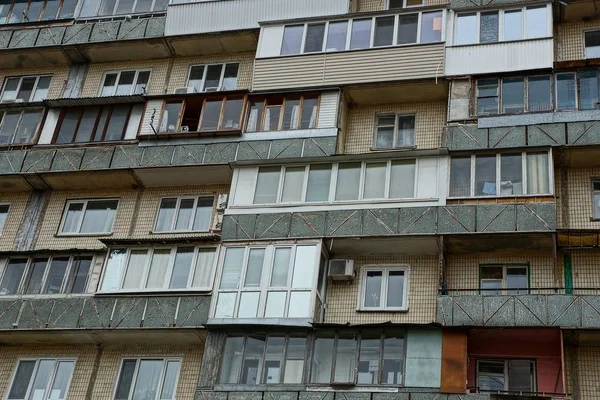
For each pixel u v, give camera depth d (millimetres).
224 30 28188
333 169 23812
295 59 26578
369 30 26391
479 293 21859
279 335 21469
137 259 24188
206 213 25703
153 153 26031
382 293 22656
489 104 24031
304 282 22047
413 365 20109
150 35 28953
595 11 25234
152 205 26203
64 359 24062
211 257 23672
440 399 19406
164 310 22969
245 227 23406
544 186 21859
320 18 27031
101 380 23359
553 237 21250
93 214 26734
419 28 25922
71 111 28078
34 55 30172
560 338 20016
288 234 22984
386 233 22281
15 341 24484
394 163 23406
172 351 23422
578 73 23719
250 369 21141
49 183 27188
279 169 24297
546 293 21391
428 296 22234
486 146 22938
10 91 30406
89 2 31141
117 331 23141
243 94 26375
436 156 23125
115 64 29922
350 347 20812
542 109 23391
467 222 21812
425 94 25422
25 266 25438
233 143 25453
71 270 24984
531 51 24484
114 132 27172
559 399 18562
